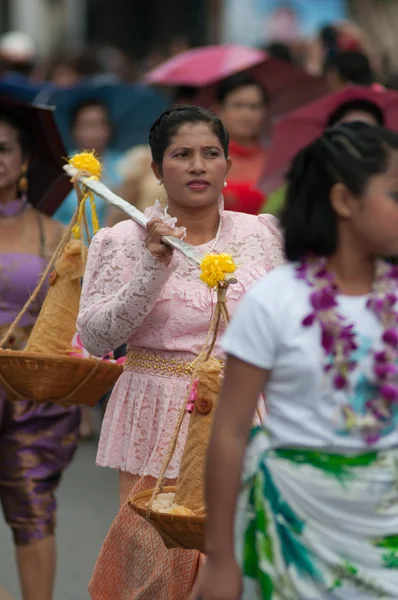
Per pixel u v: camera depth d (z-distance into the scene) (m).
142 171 15.59
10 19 45.75
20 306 10.66
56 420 10.66
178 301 8.45
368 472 6.21
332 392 6.16
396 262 6.42
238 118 15.70
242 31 33.12
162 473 7.80
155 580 8.53
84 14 46.03
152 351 8.59
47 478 10.65
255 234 8.80
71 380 8.88
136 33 47.12
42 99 19.34
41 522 10.57
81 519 13.91
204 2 41.22
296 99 19.95
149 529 8.60
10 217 10.85
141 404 8.61
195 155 8.56
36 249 10.81
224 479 6.23
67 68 24.38
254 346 6.20
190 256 7.89
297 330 6.18
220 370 7.77
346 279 6.34
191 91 19.12
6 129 10.79
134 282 8.16
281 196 14.12
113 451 8.77
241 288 8.52
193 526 7.30
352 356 6.16
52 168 11.61
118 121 20.39
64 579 11.92
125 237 8.71
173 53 28.39
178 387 8.48
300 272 6.30
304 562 6.25
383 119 14.35
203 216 8.77
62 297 9.41
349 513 6.25
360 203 6.20
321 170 6.33
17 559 10.66
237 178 15.75
